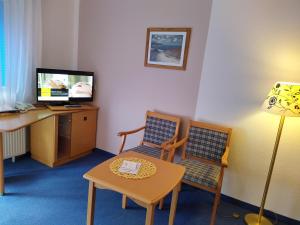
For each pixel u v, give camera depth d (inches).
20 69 109.4
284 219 89.5
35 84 117.1
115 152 131.4
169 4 103.3
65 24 128.6
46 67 124.3
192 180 80.7
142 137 119.3
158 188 54.1
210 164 93.7
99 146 137.2
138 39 114.0
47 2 117.8
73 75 119.9
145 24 111.0
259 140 90.4
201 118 101.9
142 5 110.4
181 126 107.8
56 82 115.7
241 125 93.4
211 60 96.1
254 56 87.4
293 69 81.6
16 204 83.6
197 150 97.6
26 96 114.5
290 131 84.4
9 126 81.3
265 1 83.0
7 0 98.9
